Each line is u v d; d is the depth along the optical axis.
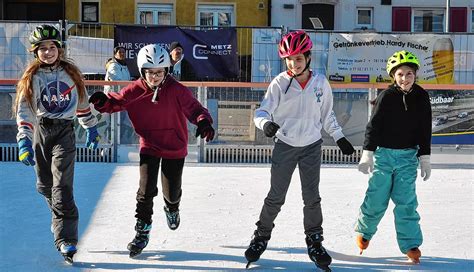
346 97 9.89
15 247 5.52
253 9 20.39
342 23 20.47
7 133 9.91
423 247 5.61
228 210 6.91
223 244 5.66
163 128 5.21
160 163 5.49
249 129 10.05
